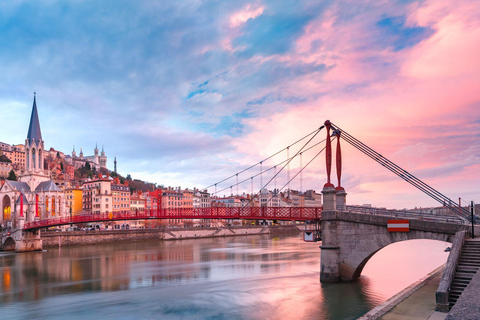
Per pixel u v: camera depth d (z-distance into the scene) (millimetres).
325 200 45000
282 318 32688
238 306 36969
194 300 40062
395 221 40094
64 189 189625
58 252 101500
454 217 39188
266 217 54781
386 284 43812
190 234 160125
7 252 105188
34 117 189625
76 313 36812
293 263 67625
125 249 107312
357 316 32406
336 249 43781
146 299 41469
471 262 29281
